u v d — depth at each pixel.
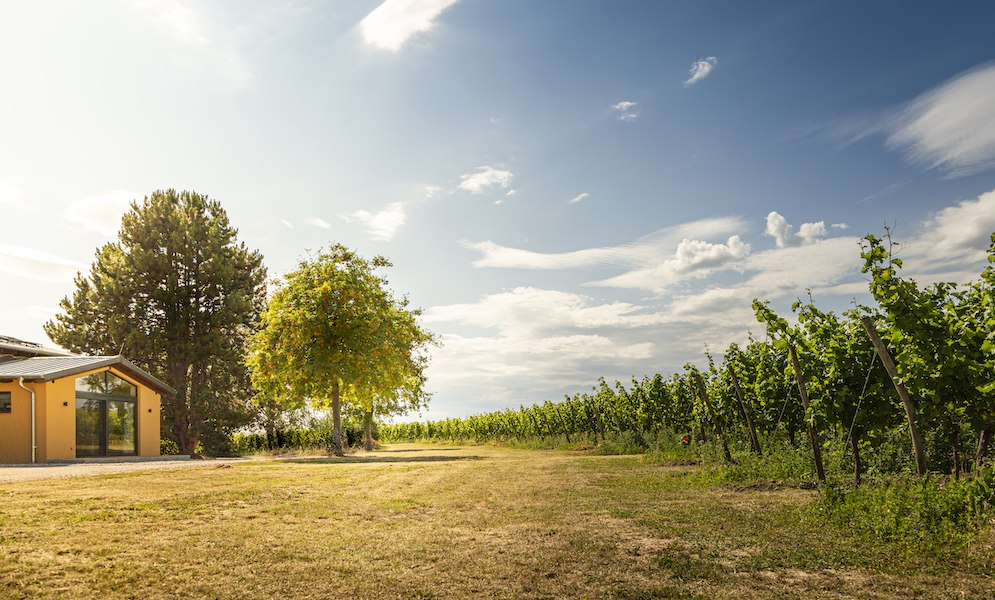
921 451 8.17
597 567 5.51
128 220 35.84
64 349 32.97
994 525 5.99
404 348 32.12
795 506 8.23
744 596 4.62
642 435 26.09
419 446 49.03
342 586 5.15
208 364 34.50
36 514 7.91
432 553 6.23
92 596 4.86
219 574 5.50
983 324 8.12
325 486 11.98
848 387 10.29
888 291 8.14
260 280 38.03
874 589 4.70
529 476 13.97
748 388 16.42
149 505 8.95
